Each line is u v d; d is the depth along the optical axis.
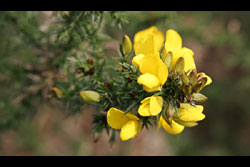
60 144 0.86
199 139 0.96
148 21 0.51
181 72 0.40
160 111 0.40
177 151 0.93
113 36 0.54
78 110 0.46
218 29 0.77
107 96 0.42
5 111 0.51
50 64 0.50
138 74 0.41
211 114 0.95
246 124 0.92
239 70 0.88
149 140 0.93
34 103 0.52
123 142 0.91
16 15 0.49
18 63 0.51
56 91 0.46
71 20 0.46
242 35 0.78
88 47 0.48
